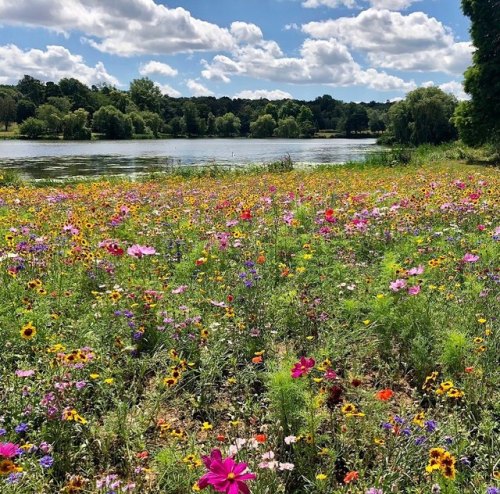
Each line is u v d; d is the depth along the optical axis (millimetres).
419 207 8336
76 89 131750
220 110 161500
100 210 9953
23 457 2924
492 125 30047
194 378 3881
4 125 125375
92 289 5648
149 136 108062
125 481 2986
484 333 4219
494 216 8086
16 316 4602
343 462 3107
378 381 3967
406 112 64375
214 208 9781
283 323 4809
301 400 3244
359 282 5473
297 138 128500
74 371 3684
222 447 3111
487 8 29031
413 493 2717
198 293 5301
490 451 3002
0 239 7371
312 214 8977
